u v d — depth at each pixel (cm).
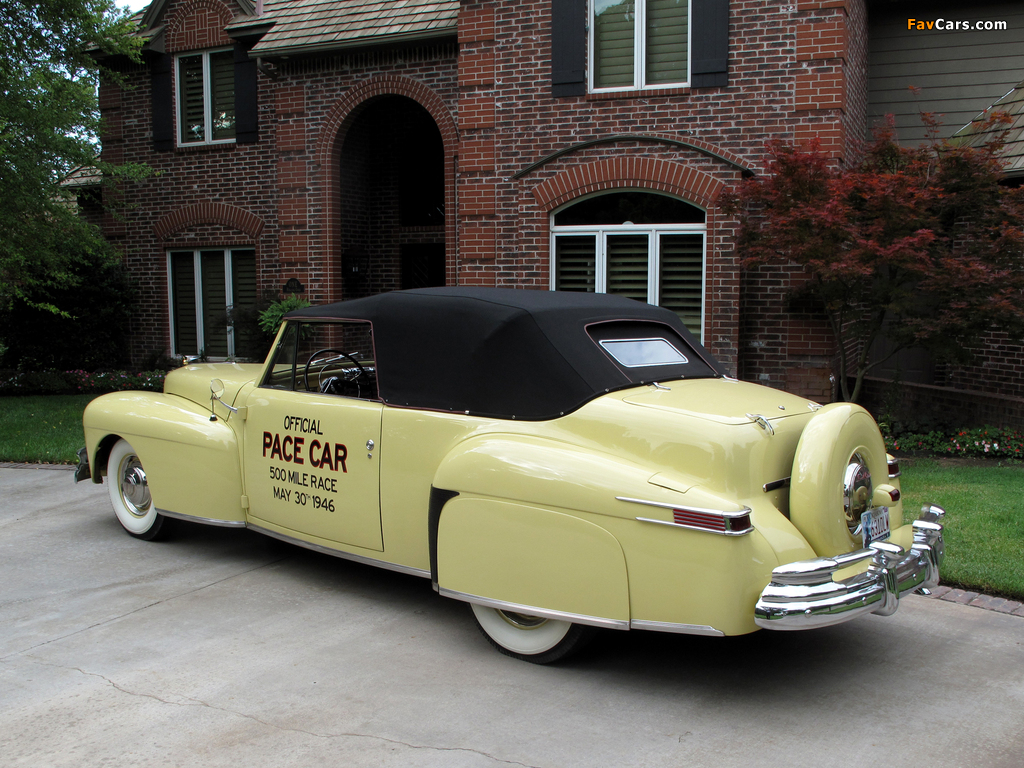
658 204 944
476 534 363
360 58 1184
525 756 291
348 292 1309
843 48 850
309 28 1215
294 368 475
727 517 303
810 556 324
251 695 338
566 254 988
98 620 422
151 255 1403
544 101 965
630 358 401
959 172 739
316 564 519
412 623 419
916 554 360
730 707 328
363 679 354
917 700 334
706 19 892
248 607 441
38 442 905
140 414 541
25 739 304
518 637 372
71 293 1335
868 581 320
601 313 411
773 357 903
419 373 406
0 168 979
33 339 1332
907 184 711
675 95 912
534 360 370
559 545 339
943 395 905
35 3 1045
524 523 348
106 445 584
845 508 339
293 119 1227
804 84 863
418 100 1162
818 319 880
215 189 1342
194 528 604
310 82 1214
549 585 343
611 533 326
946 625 412
